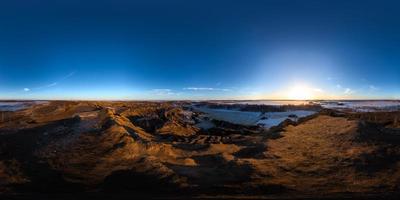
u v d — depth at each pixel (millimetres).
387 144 22109
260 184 14266
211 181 14781
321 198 12016
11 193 13336
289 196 12422
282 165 18109
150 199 12078
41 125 33531
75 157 20969
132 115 52375
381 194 12688
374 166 17281
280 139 27328
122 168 17484
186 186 13836
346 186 14125
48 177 16109
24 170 17703
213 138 34094
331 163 18453
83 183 14922
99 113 38281
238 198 12109
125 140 24531
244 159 19844
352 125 28516
